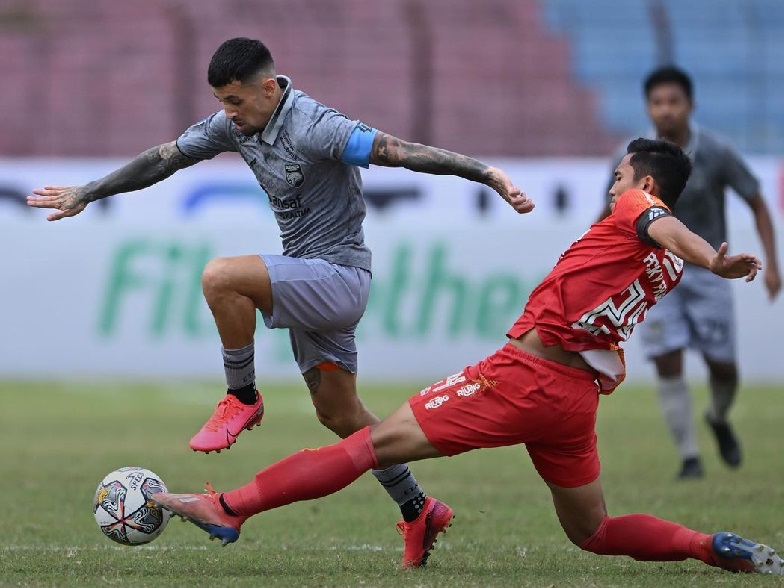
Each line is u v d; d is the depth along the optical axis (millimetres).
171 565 20781
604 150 90500
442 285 66250
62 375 67438
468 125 90562
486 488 34031
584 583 18734
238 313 19750
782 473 37375
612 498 31297
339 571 20141
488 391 18844
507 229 66500
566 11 93688
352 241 20562
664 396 36188
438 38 91625
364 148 19453
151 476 20547
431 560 21750
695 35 92438
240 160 80750
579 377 18938
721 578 19125
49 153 88688
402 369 66125
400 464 20312
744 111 89938
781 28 92125
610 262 18766
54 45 90250
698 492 32531
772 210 71562
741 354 66875
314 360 21016
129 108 89125
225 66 19484
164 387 63406
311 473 18953
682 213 34969
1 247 67312
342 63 90562
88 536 25047
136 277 67250
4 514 28422
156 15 91688
